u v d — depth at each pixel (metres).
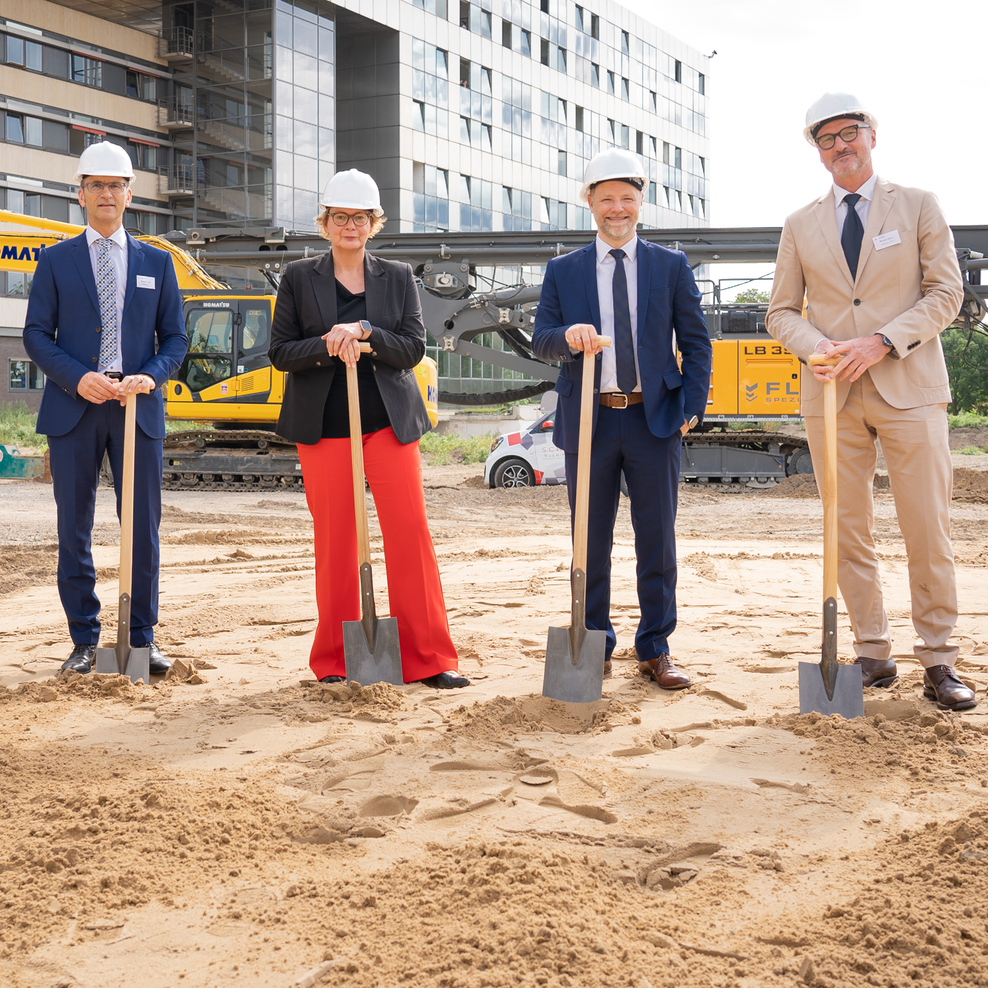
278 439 17.39
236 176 36.53
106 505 14.16
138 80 40.22
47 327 4.60
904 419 4.03
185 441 17.95
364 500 4.21
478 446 27.56
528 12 46.62
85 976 2.03
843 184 4.17
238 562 8.95
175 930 2.20
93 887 2.37
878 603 4.30
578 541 3.98
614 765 3.22
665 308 4.31
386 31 39.59
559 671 3.99
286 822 2.76
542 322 4.43
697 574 7.84
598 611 4.52
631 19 53.50
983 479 16.70
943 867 2.42
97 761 3.28
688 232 17.98
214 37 36.56
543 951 2.05
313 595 7.01
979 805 2.78
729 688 4.25
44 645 5.32
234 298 17.25
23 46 36.91
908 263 4.06
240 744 3.47
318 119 37.31
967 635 5.27
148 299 4.71
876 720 3.59
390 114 39.84
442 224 42.06
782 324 4.27
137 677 4.38
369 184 4.36
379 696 3.99
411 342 4.39
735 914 2.25
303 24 36.56
